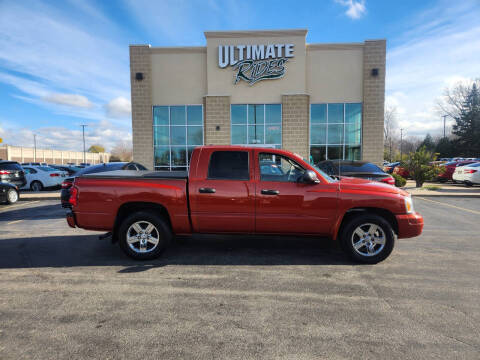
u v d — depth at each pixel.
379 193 4.34
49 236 6.06
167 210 4.44
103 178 4.52
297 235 4.51
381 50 15.48
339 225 4.39
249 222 4.42
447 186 16.67
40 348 2.42
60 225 7.13
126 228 4.44
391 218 4.48
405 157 15.26
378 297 3.34
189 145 16.56
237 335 2.61
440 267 4.28
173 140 16.56
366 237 4.41
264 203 4.36
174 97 16.30
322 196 4.33
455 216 8.20
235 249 5.12
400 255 4.82
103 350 2.40
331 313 2.99
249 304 3.18
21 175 12.14
